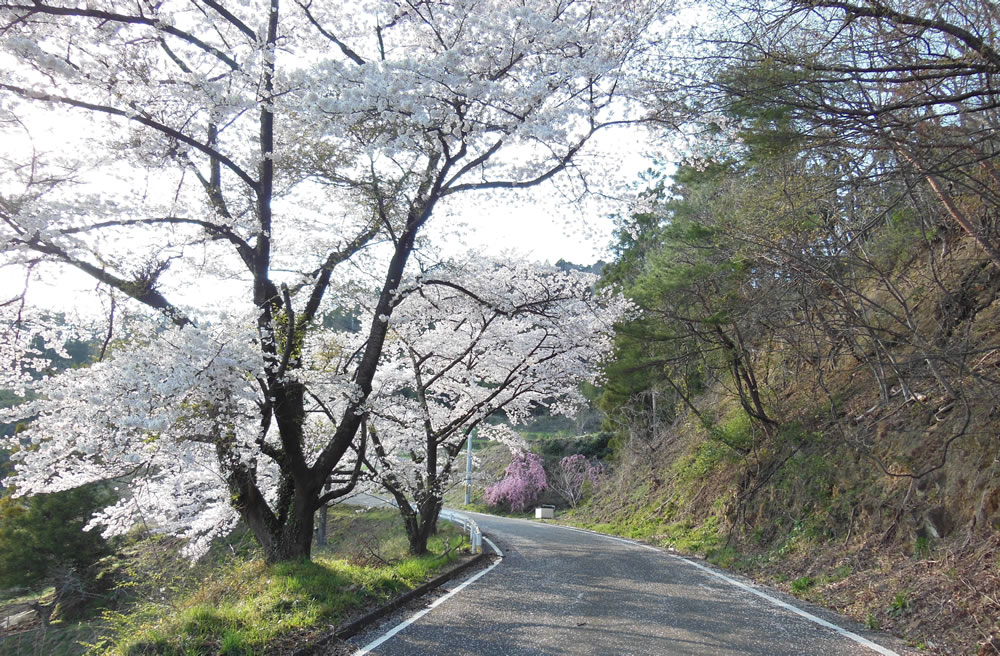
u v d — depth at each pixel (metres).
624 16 9.60
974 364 10.38
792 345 15.41
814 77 7.12
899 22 6.46
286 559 9.47
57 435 8.62
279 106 8.38
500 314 12.69
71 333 9.92
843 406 14.84
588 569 12.30
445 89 8.47
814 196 9.75
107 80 8.19
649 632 6.70
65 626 16.30
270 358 9.39
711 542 16.45
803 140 7.55
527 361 15.36
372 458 14.79
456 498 49.78
